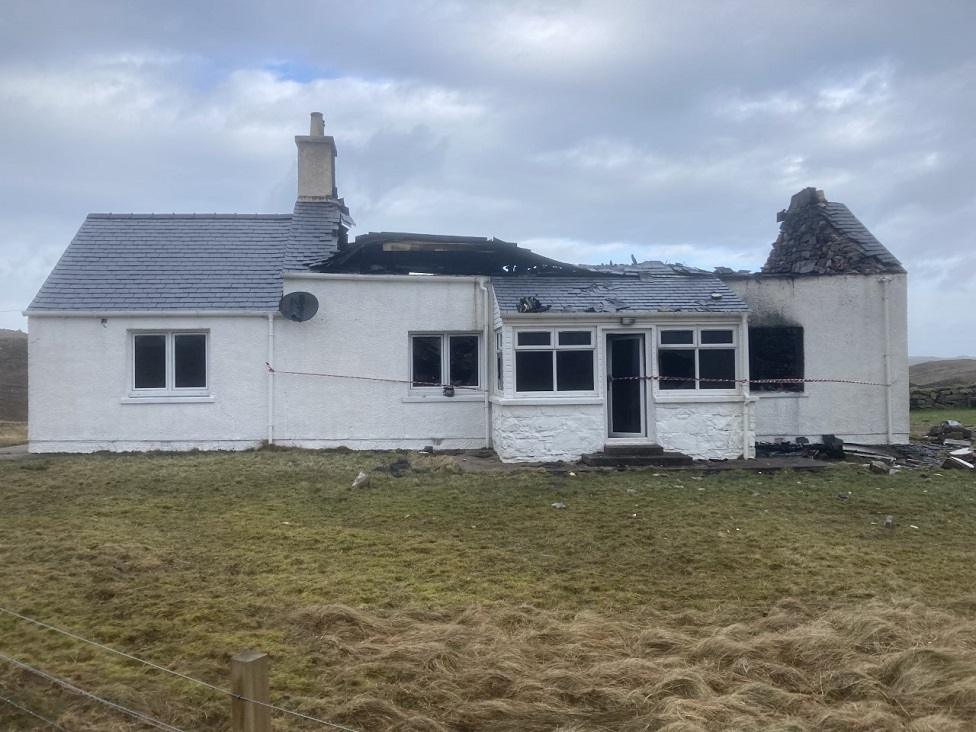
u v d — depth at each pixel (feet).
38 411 51.70
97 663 18.94
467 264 57.52
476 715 17.19
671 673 18.65
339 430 54.03
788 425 56.70
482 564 27.81
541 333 48.85
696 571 27.43
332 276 53.93
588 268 60.13
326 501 37.52
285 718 16.72
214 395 53.06
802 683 19.04
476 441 54.75
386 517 34.58
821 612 23.48
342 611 21.97
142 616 21.91
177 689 17.78
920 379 148.46
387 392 54.34
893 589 25.53
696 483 43.01
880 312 57.36
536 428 48.62
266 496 38.29
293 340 53.67
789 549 30.09
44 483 40.65
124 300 52.90
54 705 16.85
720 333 49.88
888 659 19.81
